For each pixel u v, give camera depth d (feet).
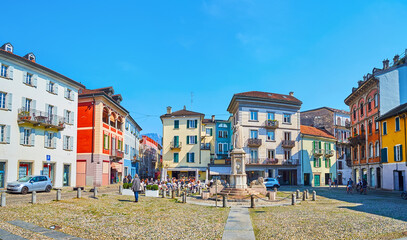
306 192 85.92
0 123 94.12
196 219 49.16
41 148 108.68
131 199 77.87
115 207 60.75
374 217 50.31
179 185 118.83
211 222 46.55
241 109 177.27
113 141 157.17
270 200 80.38
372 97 141.90
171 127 194.90
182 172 192.24
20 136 100.27
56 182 115.75
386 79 134.51
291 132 185.37
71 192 93.91
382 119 129.29
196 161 188.85
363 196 100.94
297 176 182.60
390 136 125.08
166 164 192.03
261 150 177.27
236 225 44.16
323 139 197.06
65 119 121.19
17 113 99.66
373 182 142.00
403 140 115.55
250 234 38.55
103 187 129.80
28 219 44.83
